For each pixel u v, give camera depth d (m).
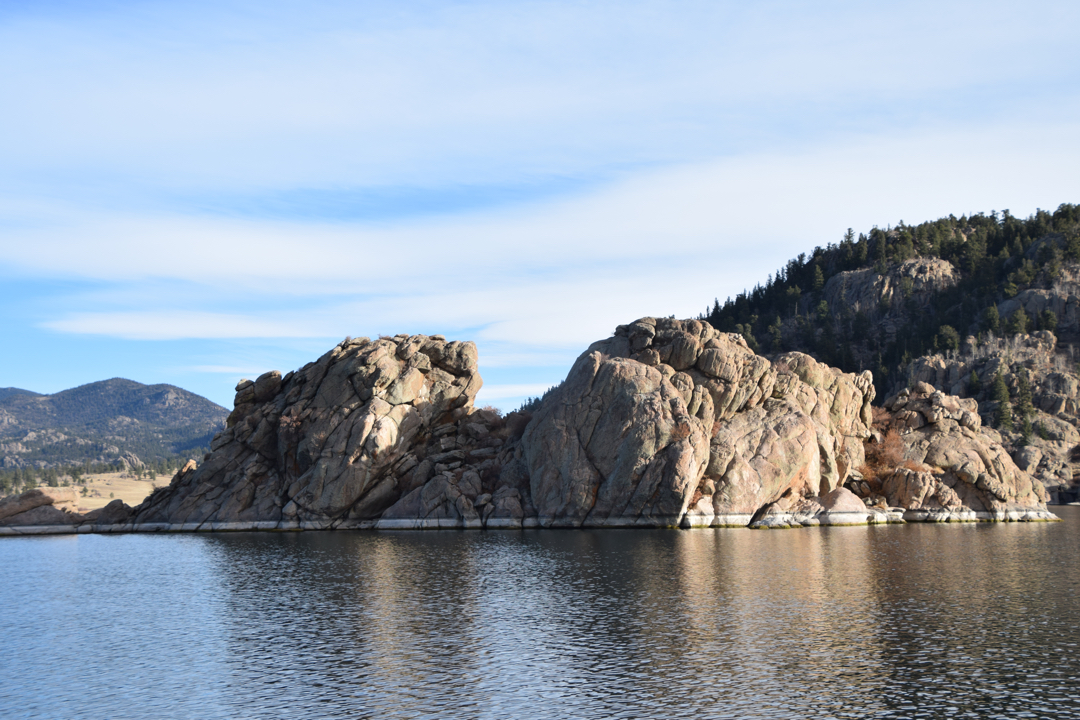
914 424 131.38
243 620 54.69
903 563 75.06
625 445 110.12
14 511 128.00
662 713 35.50
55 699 39.00
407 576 70.69
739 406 116.56
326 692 39.03
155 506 128.62
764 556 80.25
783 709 35.81
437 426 128.50
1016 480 126.81
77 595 66.44
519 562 77.94
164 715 36.53
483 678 40.59
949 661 42.62
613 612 54.75
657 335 121.56
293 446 122.81
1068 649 44.72
